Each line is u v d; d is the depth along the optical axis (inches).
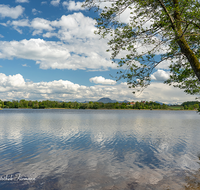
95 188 356.5
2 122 1804.9
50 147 705.0
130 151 643.5
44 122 1819.6
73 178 405.4
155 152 631.2
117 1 326.6
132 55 339.0
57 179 400.8
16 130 1192.2
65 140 845.2
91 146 722.2
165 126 1493.6
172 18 338.0
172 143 780.0
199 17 298.5
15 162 518.0
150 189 351.6
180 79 406.9
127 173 435.2
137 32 337.1
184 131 1174.3
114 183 380.2
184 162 520.4
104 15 339.6
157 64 332.2
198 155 595.2
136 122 1879.9
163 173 436.1
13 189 354.6
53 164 501.4
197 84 422.9
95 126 1448.1
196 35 352.5
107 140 846.5
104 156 581.9
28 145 739.4
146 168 470.9
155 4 321.4
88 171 448.1
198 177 412.8
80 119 2301.9
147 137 928.3
